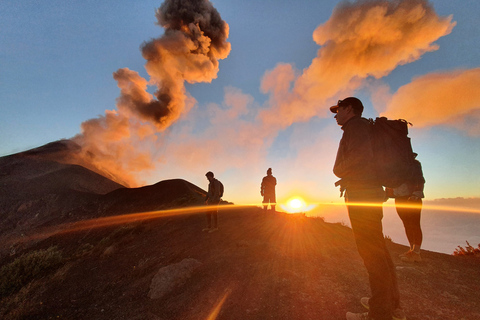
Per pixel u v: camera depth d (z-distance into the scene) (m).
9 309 4.03
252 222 7.86
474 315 2.03
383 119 1.92
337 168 1.94
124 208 22.02
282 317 2.23
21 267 5.70
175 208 13.52
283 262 3.68
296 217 8.72
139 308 3.06
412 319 2.00
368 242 1.67
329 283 2.83
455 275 2.97
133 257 5.68
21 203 35.41
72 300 3.94
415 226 3.50
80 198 36.75
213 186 6.83
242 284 3.07
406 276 2.95
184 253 5.02
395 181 1.75
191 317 2.54
